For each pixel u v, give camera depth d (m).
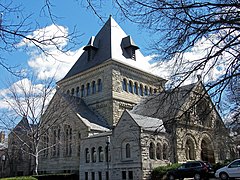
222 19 7.13
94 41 54.03
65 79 54.91
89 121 43.09
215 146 38.62
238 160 27.88
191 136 37.94
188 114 8.73
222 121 11.58
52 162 45.84
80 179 38.53
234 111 12.33
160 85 9.22
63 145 44.34
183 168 29.81
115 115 45.69
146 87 52.22
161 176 31.08
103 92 47.69
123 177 33.06
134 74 51.03
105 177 35.19
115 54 49.97
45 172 46.62
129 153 33.12
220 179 28.31
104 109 46.72
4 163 55.38
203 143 40.66
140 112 40.66
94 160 37.53
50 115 42.34
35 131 38.25
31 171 49.22
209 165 30.14
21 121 43.19
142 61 54.84
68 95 47.53
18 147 46.59
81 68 53.53
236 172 27.31
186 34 7.43
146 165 31.88
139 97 50.53
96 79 49.69
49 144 46.22
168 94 8.39
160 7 7.10
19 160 51.41
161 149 34.00
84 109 47.22
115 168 34.06
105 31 54.22
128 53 53.06
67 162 43.00
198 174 28.77
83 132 41.00
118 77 48.12
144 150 32.09
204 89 8.47
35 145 37.06
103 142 36.50
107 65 48.28
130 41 53.16
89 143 38.56
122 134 34.06
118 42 53.00
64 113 44.34
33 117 38.22
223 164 32.41
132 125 32.06
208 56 7.71
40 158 48.44
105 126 44.34
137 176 31.56
